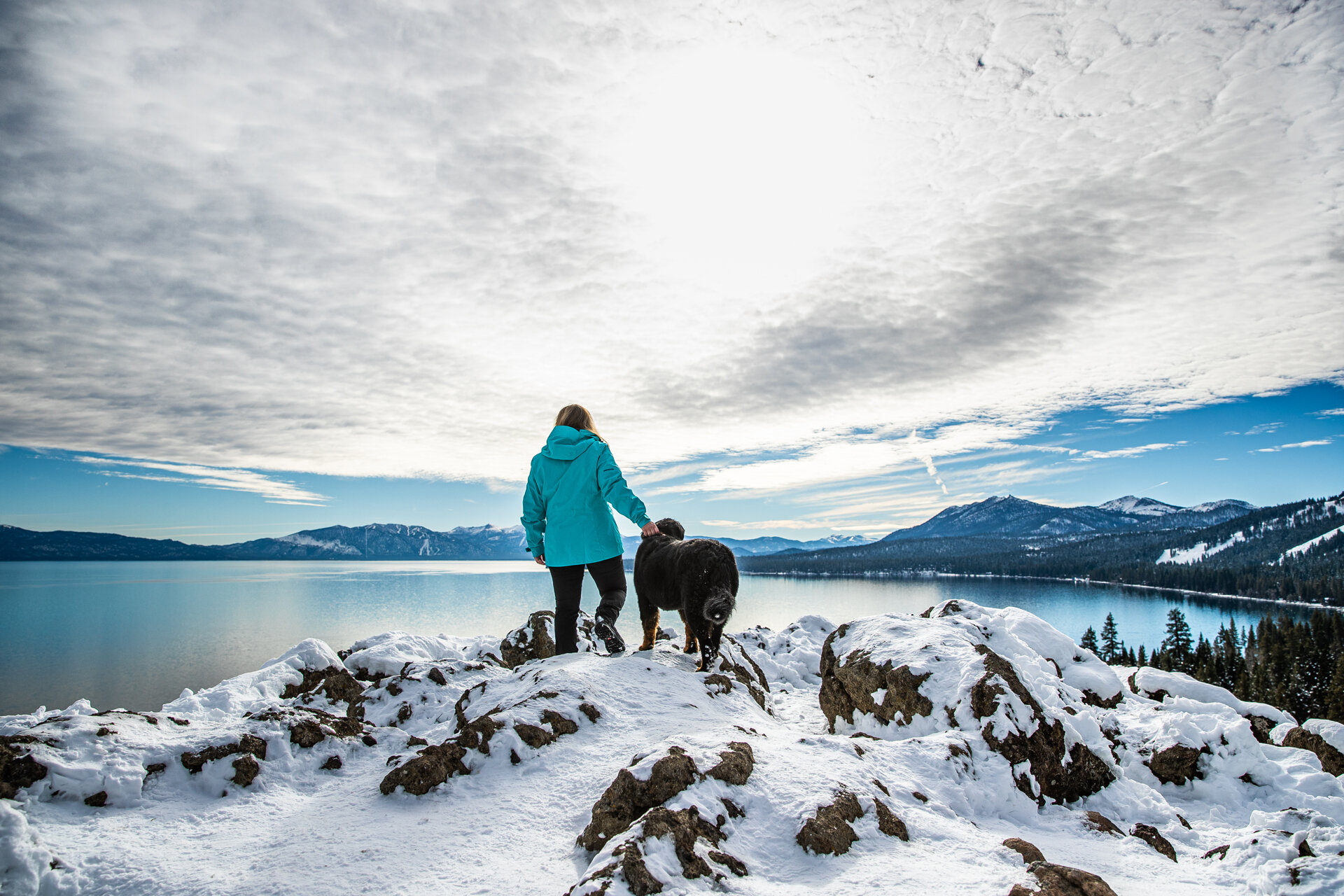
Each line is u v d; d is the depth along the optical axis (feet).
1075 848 10.89
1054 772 13.51
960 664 15.64
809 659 28.30
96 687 226.79
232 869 8.86
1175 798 15.97
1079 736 14.42
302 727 12.90
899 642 17.79
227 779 11.37
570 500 18.93
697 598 18.16
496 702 14.78
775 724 16.35
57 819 9.69
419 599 614.34
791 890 7.87
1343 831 9.84
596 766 11.66
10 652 305.94
